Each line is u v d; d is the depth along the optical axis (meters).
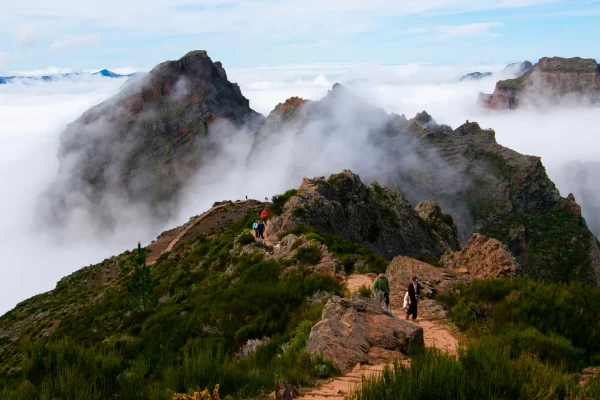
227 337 20.08
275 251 31.48
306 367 11.98
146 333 24.09
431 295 19.55
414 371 9.34
